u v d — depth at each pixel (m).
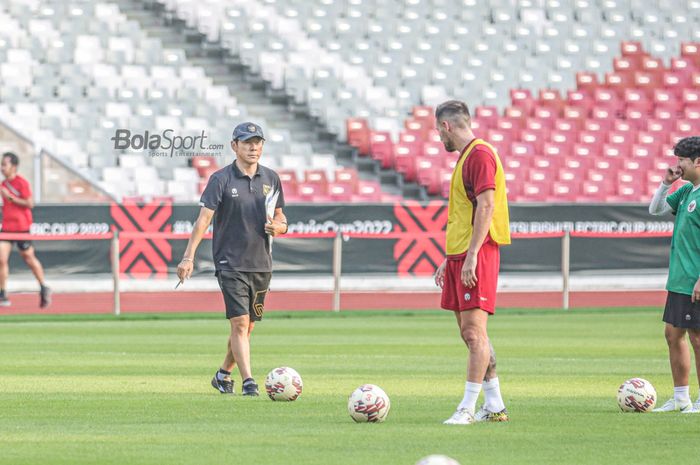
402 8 117.88
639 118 111.88
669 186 29.89
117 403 31.38
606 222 80.56
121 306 70.81
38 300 73.12
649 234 77.69
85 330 57.75
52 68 99.38
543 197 99.38
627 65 117.25
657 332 58.06
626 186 102.25
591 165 104.06
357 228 76.31
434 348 49.56
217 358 44.88
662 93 115.25
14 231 68.56
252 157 33.91
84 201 81.88
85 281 74.88
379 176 99.44
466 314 26.84
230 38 108.88
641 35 121.75
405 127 103.44
